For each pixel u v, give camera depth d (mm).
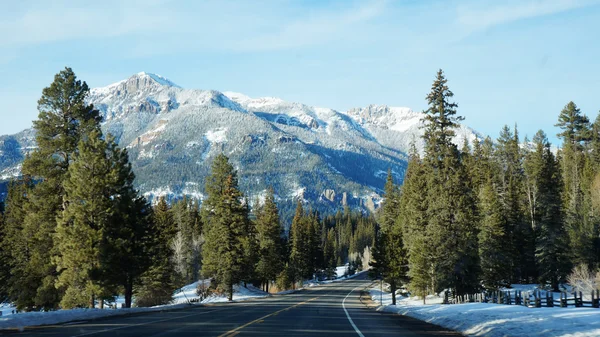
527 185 78938
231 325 18672
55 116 42688
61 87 42688
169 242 79312
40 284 42938
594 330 13367
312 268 125750
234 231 64062
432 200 50094
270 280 95938
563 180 84000
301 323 20562
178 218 99188
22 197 50844
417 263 51500
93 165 39344
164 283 58438
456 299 45438
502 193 73125
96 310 25062
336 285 121750
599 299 20766
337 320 23328
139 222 42156
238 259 63500
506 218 65875
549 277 60812
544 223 63219
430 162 49656
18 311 43562
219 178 72562
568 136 88562
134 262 40781
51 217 41688
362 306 46531
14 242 49969
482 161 81312
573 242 59469
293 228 119250
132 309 29344
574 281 53188
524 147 97875
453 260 47219
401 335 16281
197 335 14758
